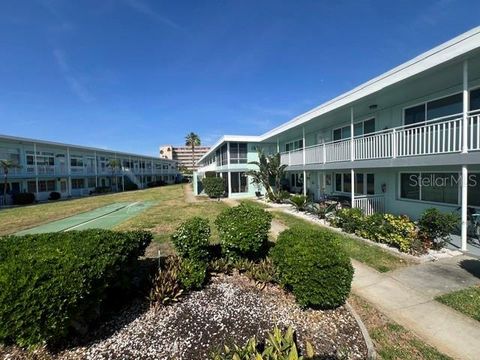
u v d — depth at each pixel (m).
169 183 64.25
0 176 25.19
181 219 13.31
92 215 16.19
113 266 3.62
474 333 3.69
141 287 4.51
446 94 8.84
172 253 7.22
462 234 7.04
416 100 9.99
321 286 3.88
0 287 2.58
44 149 30.66
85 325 3.48
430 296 4.74
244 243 5.18
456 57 6.36
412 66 8.41
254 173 19.78
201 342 3.35
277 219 12.34
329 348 3.26
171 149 109.50
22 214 17.69
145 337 3.46
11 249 3.59
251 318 3.87
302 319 3.87
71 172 33.72
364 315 4.14
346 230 9.35
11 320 2.57
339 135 15.24
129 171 48.03
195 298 4.43
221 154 26.95
